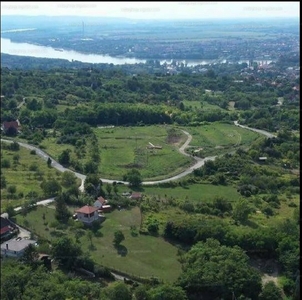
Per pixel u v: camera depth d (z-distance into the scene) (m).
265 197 163.38
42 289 100.56
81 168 191.00
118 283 102.75
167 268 116.75
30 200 151.38
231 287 102.12
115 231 135.62
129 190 168.88
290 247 119.56
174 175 187.00
